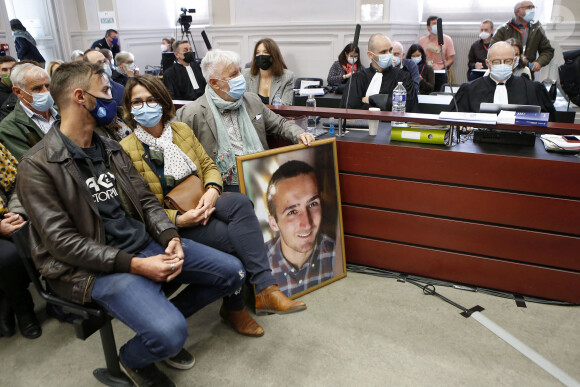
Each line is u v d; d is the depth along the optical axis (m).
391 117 2.34
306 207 2.33
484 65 5.77
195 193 1.92
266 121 2.50
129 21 7.46
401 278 2.51
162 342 1.44
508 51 2.88
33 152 1.46
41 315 2.25
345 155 2.46
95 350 2.00
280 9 6.62
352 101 3.68
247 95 2.46
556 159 2.06
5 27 5.20
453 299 2.32
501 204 2.21
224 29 7.11
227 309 2.06
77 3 7.25
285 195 2.27
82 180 1.51
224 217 1.91
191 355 1.88
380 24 5.98
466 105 3.18
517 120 2.17
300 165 2.30
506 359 1.89
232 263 1.75
